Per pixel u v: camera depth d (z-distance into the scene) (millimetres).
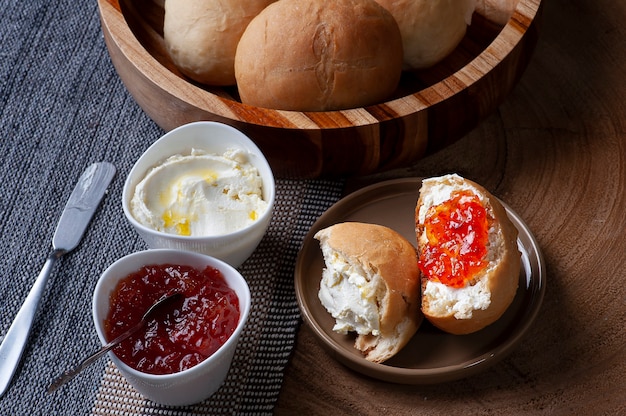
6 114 803
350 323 644
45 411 649
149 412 643
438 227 646
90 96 812
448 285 627
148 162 687
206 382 617
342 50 696
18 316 677
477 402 644
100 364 665
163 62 792
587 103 792
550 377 652
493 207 639
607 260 704
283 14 704
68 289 703
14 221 742
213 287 634
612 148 762
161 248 667
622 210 729
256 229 662
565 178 748
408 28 746
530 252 672
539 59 820
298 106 708
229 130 685
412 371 621
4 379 655
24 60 835
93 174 755
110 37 726
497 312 627
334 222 698
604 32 838
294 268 696
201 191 676
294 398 648
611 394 644
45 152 780
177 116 711
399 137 701
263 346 668
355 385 652
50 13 865
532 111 787
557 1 860
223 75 763
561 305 684
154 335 615
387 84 723
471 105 713
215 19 741
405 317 633
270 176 680
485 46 806
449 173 753
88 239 728
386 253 638
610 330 671
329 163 715
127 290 632
